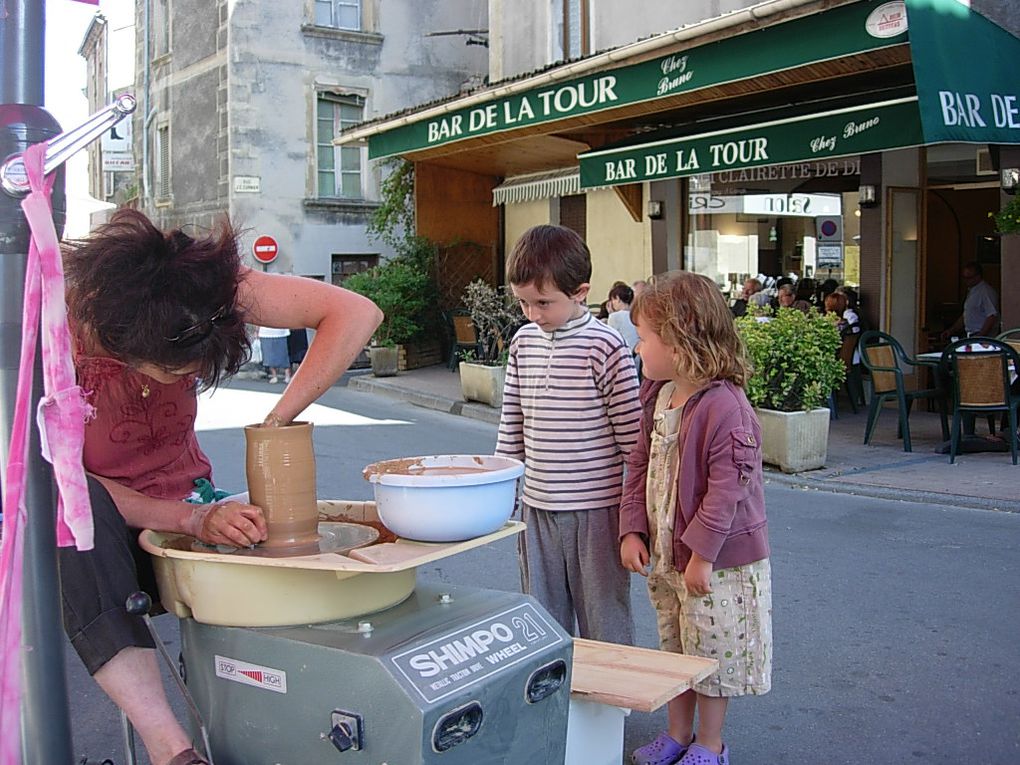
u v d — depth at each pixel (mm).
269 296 2240
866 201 11414
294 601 1985
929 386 11680
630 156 11133
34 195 1666
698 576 2891
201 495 2559
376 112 20391
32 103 1747
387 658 1833
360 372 17578
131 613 2014
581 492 3275
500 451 3494
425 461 2312
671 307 2916
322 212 19922
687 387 3021
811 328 8352
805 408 8281
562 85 10672
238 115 19047
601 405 3273
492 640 2006
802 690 4070
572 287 3207
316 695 1911
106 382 2238
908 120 8375
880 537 6402
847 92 10680
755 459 2924
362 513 2443
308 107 19656
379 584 2078
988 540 6293
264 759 2014
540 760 2076
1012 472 8055
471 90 12766
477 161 15891
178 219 21469
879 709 3887
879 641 4590
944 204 14469
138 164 23859
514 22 15945
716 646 2961
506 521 2133
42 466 1767
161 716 2057
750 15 8258
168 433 2438
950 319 14383
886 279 11461
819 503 7387
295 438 2129
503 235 17328
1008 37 8047
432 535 2002
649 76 9680
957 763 3455
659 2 13070
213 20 19578
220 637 2049
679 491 2980
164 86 21859
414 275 16328
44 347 1621
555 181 15312
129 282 1881
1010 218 8828
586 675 2643
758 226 13000
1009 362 8781
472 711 1874
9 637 1693
